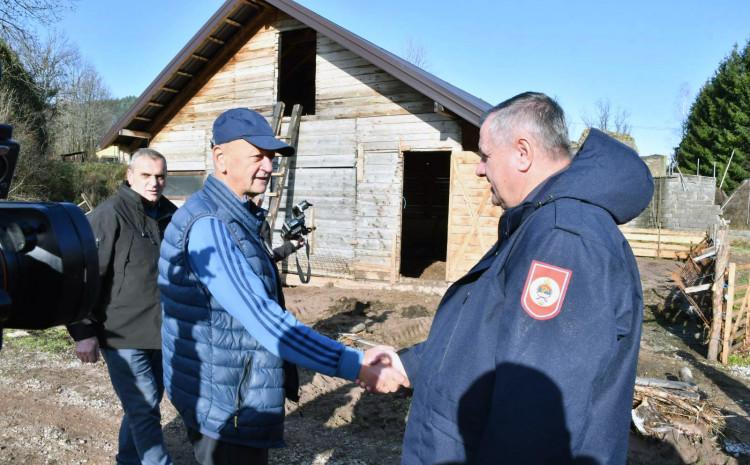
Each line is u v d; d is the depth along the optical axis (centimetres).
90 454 394
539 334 142
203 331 212
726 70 3409
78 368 569
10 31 1792
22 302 134
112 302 309
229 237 209
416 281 972
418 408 178
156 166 332
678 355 730
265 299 203
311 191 1063
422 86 857
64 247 138
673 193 2214
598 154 160
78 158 3719
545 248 148
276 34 1077
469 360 161
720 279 713
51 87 2383
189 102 1194
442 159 1686
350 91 1015
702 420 474
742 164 3266
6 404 470
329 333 715
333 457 396
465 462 158
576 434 138
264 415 215
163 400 488
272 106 1085
